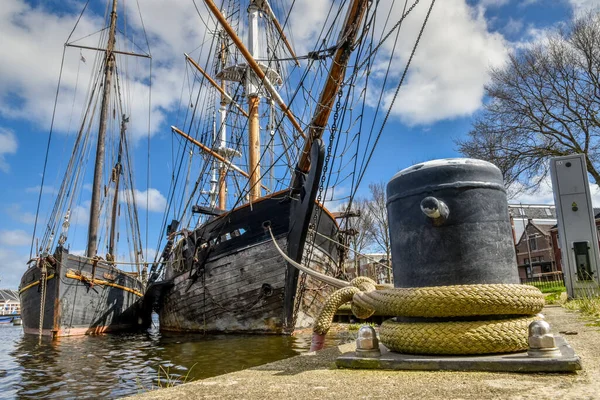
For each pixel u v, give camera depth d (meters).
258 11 16.30
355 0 7.00
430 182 2.30
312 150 9.26
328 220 12.70
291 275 10.86
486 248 2.24
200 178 17.48
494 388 1.54
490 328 2.03
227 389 1.75
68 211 16.72
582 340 2.74
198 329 12.76
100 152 19.39
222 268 12.16
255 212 11.59
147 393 1.73
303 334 11.52
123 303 17.73
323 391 1.64
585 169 6.81
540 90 19.11
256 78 15.86
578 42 18.34
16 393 5.47
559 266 42.75
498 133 20.14
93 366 7.55
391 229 2.54
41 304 14.77
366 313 2.78
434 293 2.10
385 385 1.68
